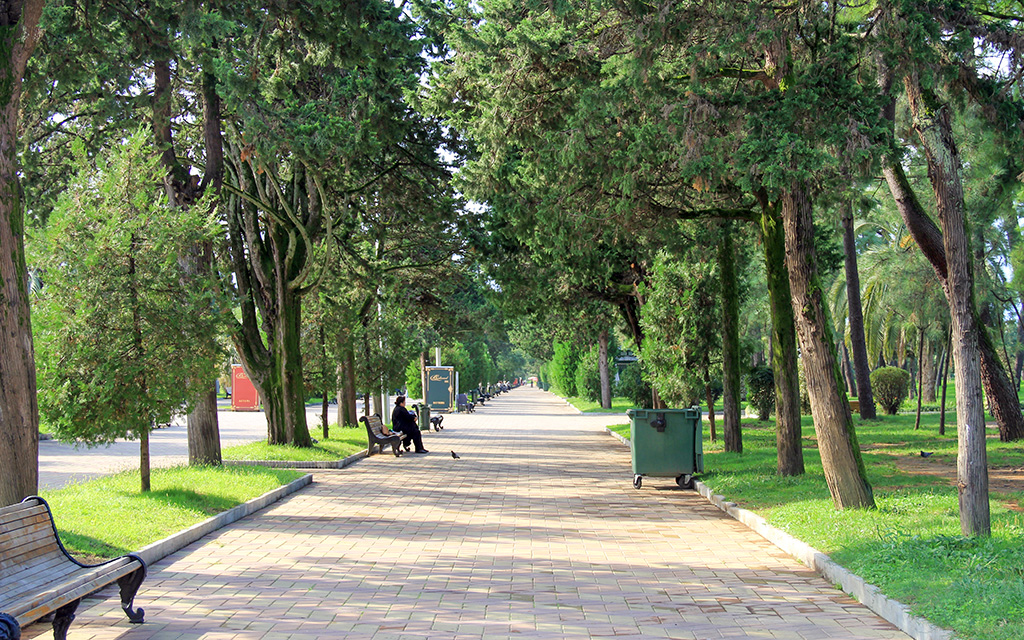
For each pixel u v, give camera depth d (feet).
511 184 54.75
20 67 29.25
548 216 47.62
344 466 68.44
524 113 47.57
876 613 22.91
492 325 132.77
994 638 17.81
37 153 54.19
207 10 43.24
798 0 37.81
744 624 22.09
